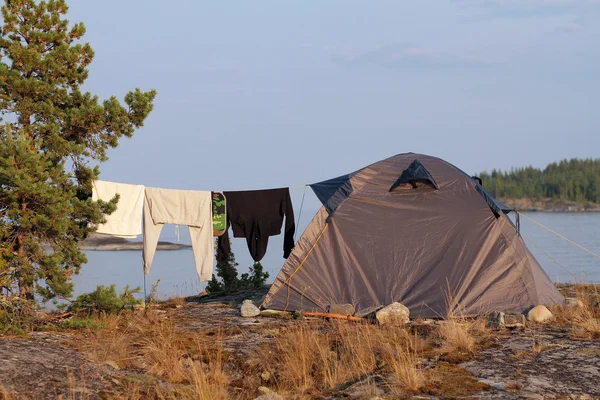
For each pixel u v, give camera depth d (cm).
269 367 757
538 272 1123
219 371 716
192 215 1161
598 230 9312
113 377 669
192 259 4088
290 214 1207
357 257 1122
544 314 983
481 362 736
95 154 1120
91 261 3869
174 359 749
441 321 977
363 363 741
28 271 966
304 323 992
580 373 682
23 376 620
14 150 962
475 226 1131
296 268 1126
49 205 973
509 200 18462
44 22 1095
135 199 1134
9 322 925
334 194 1175
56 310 1169
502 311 1029
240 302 1309
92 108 1064
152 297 1263
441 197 1166
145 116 1149
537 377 667
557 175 18912
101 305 1048
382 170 1206
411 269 1098
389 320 980
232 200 1191
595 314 1002
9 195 954
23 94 1057
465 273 1081
